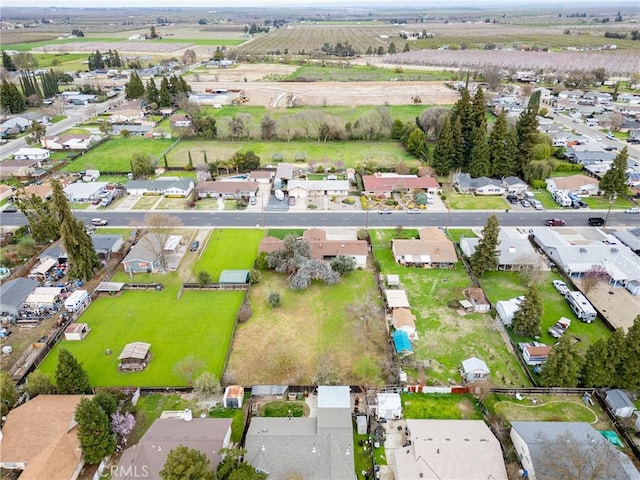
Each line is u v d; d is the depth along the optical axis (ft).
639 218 321.73
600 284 248.93
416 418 167.84
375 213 332.19
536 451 144.15
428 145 462.60
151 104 594.65
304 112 521.65
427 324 217.77
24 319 220.23
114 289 238.68
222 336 210.38
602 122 523.70
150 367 192.13
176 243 278.67
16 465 147.23
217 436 150.30
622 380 174.70
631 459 151.84
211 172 396.37
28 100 612.29
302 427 156.46
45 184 361.51
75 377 169.78
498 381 185.06
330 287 246.06
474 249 269.85
